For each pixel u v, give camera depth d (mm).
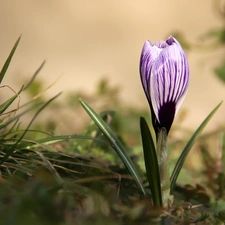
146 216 740
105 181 804
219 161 913
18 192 743
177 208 765
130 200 779
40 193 712
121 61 1859
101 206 735
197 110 1531
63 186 742
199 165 953
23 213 701
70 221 720
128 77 1756
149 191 817
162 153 757
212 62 1331
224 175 868
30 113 1048
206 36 1161
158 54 746
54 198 728
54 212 712
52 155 807
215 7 1199
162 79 744
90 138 801
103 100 1121
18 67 1726
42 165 791
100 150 881
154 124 756
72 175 801
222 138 926
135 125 1037
